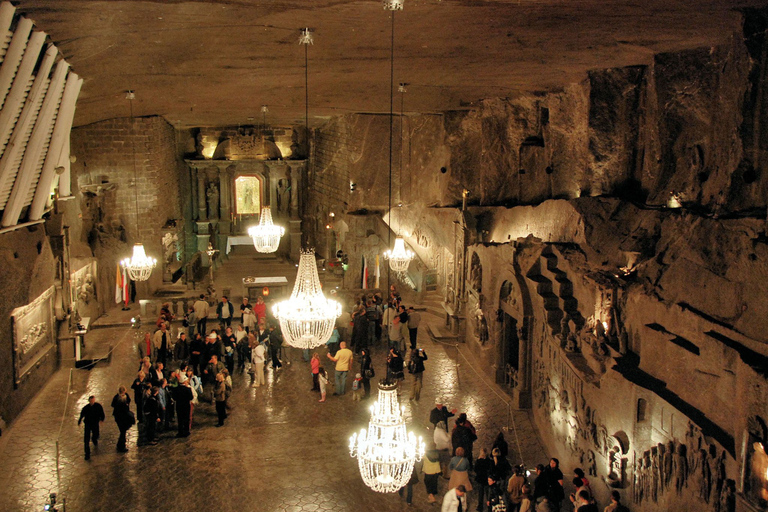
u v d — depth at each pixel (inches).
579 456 464.4
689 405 354.9
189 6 333.4
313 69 531.2
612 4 342.0
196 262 1187.3
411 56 481.4
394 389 344.8
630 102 576.4
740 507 293.4
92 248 893.8
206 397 638.5
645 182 574.6
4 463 499.8
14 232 575.2
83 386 655.8
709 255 388.5
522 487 421.4
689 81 502.3
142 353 682.8
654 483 366.0
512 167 831.7
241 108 892.6
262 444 541.6
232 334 705.6
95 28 370.0
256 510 447.5
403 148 1005.2
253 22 371.2
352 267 1022.4
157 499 457.1
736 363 317.4
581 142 626.5
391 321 745.6
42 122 461.4
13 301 562.9
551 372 534.3
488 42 436.5
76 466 499.2
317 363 642.8
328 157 1162.6
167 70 518.9
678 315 384.8
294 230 1331.2
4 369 549.6
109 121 957.2
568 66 547.8
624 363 426.6
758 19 387.9
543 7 345.4
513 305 622.5
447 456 511.8
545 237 663.1
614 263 517.0
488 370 687.7
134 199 984.9
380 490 353.1
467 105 863.1
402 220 1020.5
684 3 347.6
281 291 964.6
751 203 409.4
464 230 797.9
